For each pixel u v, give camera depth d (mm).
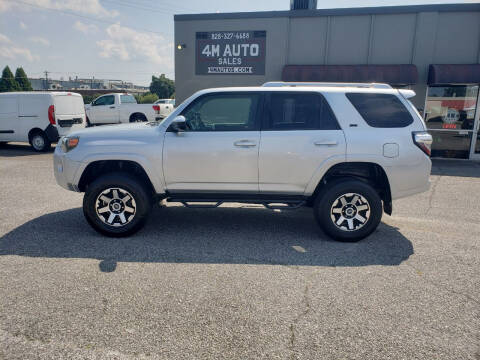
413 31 12406
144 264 3969
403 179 4633
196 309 3094
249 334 2770
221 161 4660
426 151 4633
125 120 18594
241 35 13438
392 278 3721
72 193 7180
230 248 4484
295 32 13156
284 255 4289
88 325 2852
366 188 4566
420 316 3041
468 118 12266
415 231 5246
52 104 12344
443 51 12344
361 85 5039
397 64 12547
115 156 4672
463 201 7039
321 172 4602
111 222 4719
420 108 12656
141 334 2754
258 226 5371
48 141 12641
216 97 4770
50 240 4648
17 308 3068
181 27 13742
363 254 4348
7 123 12758
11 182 8078
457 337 2771
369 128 4613
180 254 4266
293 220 5703
